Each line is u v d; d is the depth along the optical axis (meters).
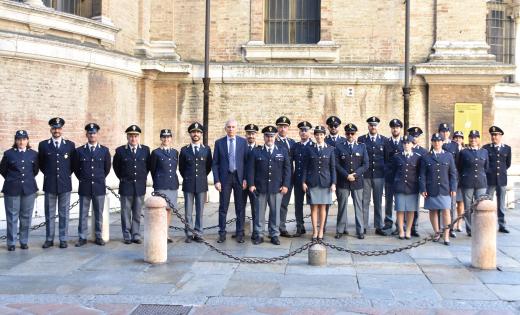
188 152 10.62
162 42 16.33
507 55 25.52
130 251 9.73
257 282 7.78
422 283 7.74
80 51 13.22
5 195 9.77
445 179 10.46
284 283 7.73
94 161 10.23
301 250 8.88
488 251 8.48
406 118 14.24
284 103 16.08
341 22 16.14
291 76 15.90
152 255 8.80
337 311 6.54
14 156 9.81
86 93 13.63
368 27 16.05
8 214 9.73
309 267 8.62
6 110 11.95
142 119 15.74
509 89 24.98
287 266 8.68
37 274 8.16
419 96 15.84
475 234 8.60
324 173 10.51
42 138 12.64
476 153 11.50
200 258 9.19
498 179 11.82
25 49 12.09
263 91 16.11
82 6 14.41
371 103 15.88
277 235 10.48
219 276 8.09
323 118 15.98
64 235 10.03
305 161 10.73
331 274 8.21
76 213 13.30
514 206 15.80
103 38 14.16
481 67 15.29
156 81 16.19
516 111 25.11
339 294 7.22
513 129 25.09
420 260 9.09
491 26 25.59
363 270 8.44
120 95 14.76
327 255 9.42
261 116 16.11
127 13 15.27
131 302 6.88
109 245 10.24
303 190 10.86
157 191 10.30
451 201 10.81
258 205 10.44
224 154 10.60
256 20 16.30
